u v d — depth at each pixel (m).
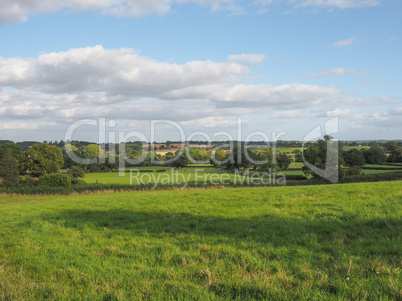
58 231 11.00
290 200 16.09
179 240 8.95
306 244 7.62
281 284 5.13
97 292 5.23
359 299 4.45
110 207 17.83
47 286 5.50
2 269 6.54
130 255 7.54
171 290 5.11
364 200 13.99
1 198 38.53
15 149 97.81
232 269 6.01
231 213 13.37
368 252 6.70
